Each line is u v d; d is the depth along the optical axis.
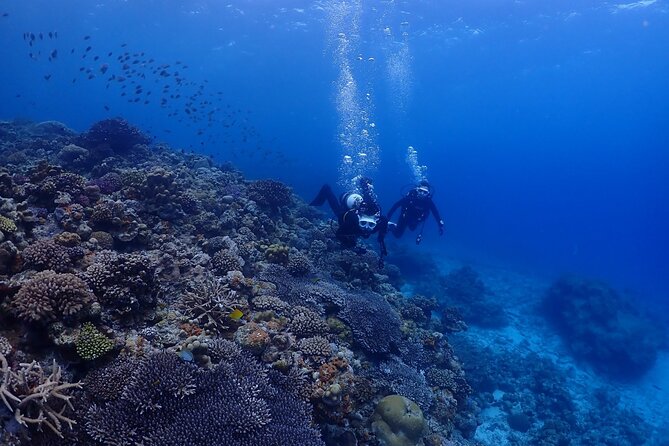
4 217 5.91
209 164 16.14
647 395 17.05
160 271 6.99
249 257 9.11
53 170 8.34
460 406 10.55
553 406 14.57
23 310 4.42
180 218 9.25
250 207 11.54
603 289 21.36
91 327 4.80
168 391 4.50
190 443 4.14
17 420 3.52
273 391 5.39
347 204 9.93
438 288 21.64
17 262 5.40
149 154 14.42
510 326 20.33
